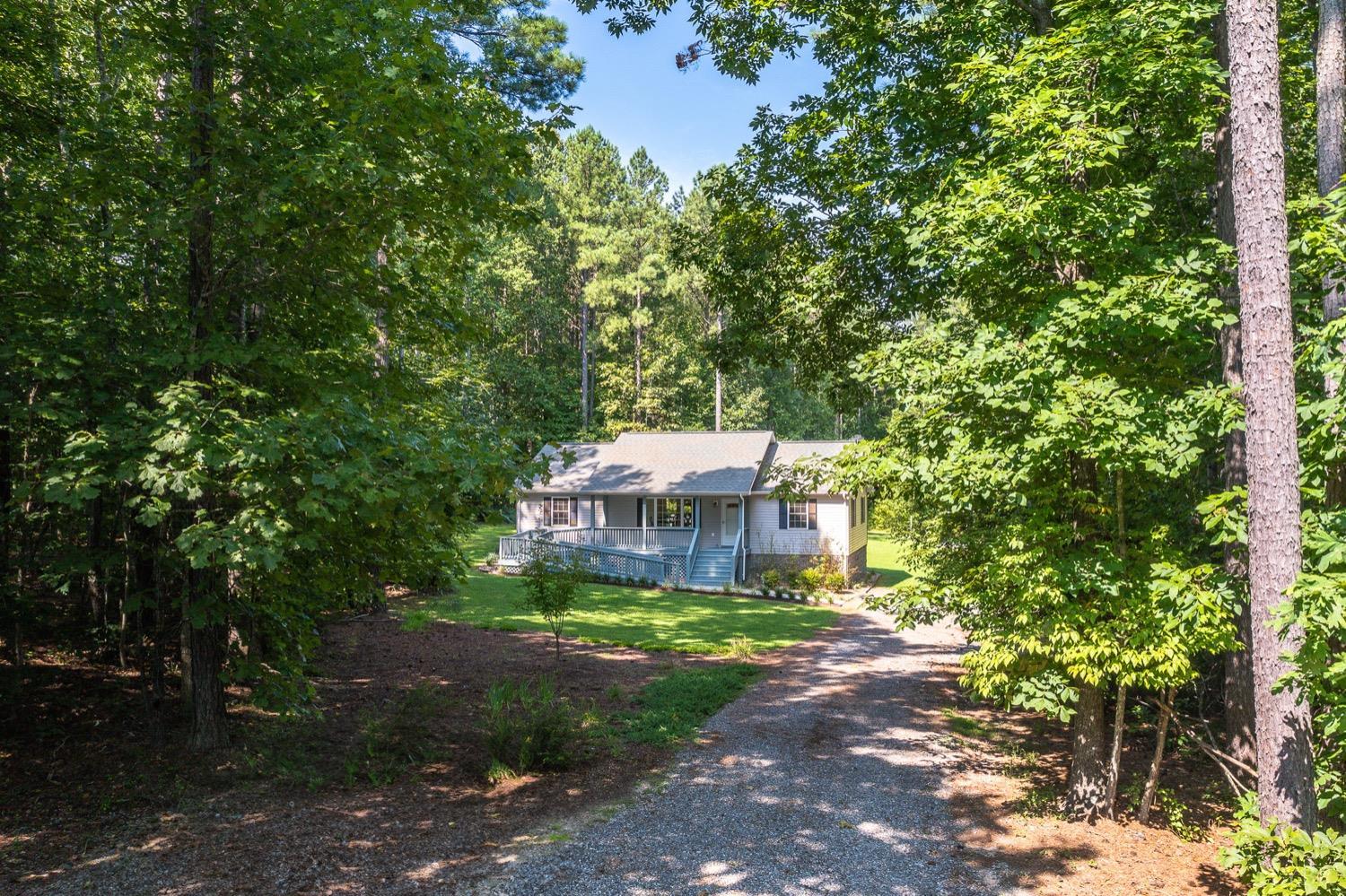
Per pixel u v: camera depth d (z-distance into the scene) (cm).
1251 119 614
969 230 838
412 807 902
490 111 1012
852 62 1280
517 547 3288
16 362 774
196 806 854
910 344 938
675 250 1662
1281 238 606
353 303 1068
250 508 781
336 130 844
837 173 1350
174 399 762
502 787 984
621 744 1172
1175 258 796
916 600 988
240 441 734
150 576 1140
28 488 704
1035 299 920
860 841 848
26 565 1169
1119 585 825
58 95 1024
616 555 3206
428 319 1088
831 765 1114
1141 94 877
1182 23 812
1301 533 643
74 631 1377
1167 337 795
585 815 898
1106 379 749
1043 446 752
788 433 6588
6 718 1012
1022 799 994
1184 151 1044
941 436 909
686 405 5722
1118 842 864
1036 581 842
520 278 4806
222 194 848
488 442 912
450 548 1082
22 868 694
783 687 1605
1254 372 611
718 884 736
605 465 3566
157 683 1051
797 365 1745
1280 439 598
